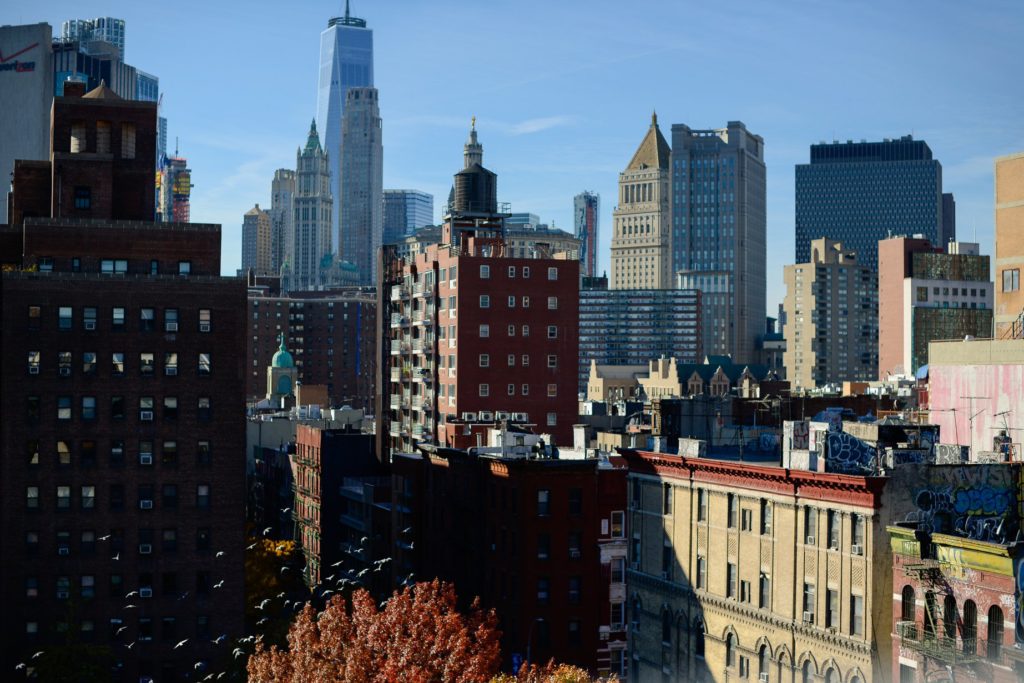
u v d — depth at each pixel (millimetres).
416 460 143750
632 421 169625
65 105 130375
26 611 114938
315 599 190375
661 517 105625
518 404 185125
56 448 116375
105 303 118125
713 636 97438
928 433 96312
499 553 114062
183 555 118688
